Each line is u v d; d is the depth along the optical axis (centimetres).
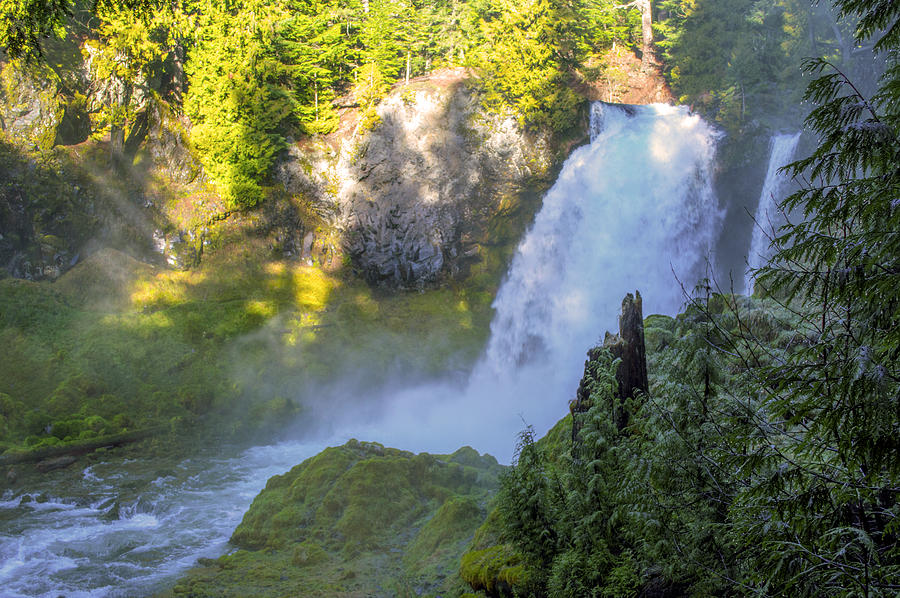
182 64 3941
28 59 731
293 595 1012
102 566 1223
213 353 3102
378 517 1273
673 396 577
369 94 3966
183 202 3672
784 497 390
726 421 525
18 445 2222
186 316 3275
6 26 699
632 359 857
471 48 4406
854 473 347
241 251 3719
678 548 554
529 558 778
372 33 4100
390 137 3956
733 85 3912
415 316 3825
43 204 3294
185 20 3772
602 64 4550
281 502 1384
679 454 551
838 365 329
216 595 1038
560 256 3912
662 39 5006
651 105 4194
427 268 3953
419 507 1326
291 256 3869
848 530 320
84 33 3747
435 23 4594
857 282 315
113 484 1916
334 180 3928
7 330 2830
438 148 3978
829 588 339
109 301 3272
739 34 4106
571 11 4056
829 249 332
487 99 3994
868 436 305
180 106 3878
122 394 2727
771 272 370
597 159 3947
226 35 3781
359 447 1559
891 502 372
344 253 3928
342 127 4019
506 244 4094
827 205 333
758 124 3638
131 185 3600
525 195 4050
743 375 546
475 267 4072
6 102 3284
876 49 344
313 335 3394
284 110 3819
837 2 355
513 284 4000
